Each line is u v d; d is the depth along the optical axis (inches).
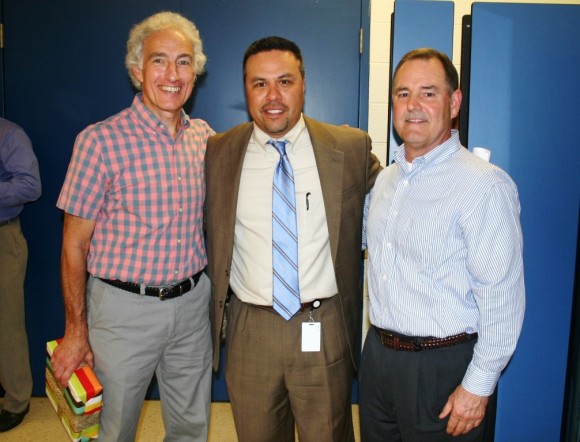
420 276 52.1
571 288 79.8
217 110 99.6
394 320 54.0
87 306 65.1
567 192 78.1
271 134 62.7
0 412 99.3
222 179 66.2
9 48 97.7
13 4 96.5
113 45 97.5
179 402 70.9
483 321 49.7
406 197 54.1
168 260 63.4
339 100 99.0
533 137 77.2
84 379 61.4
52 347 65.9
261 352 63.8
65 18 96.9
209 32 97.3
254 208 63.6
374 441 59.7
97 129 60.4
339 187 62.9
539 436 82.6
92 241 63.7
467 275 51.2
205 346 71.1
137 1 96.4
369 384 58.7
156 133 62.4
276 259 62.2
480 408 50.3
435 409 53.1
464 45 77.9
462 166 51.8
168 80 60.8
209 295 71.6
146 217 62.0
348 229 64.0
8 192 85.4
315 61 98.0
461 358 52.2
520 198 78.2
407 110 53.0
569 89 76.4
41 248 103.9
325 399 64.0
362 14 96.7
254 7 96.7
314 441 64.8
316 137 64.4
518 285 49.7
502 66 76.4
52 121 99.7
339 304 65.1
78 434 59.9
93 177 59.9
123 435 65.1
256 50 61.0
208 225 67.7
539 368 81.4
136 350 63.5
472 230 49.1
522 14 75.7
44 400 106.2
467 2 95.8
